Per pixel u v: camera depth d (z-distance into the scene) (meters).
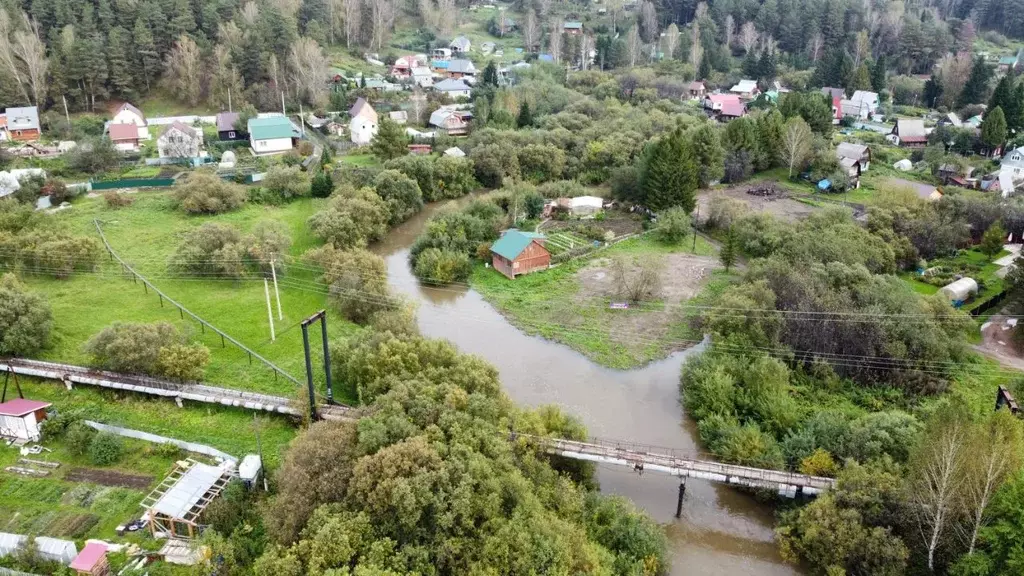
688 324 66.75
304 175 97.12
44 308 55.38
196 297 66.62
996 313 66.06
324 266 71.25
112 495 39.41
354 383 50.06
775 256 68.19
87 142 103.19
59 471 41.56
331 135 124.00
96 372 50.25
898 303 58.53
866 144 128.25
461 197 104.31
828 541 37.81
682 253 84.38
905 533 37.66
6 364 51.03
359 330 57.91
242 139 117.88
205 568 33.34
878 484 38.81
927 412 49.69
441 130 125.56
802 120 112.38
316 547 31.11
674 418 52.84
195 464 40.66
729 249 77.12
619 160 110.69
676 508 44.28
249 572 34.47
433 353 49.88
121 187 93.50
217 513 36.50
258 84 131.88
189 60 126.38
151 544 35.97
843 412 51.38
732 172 110.75
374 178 94.31
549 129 122.44
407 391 42.84
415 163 100.00
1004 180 101.38
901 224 81.00
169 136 106.12
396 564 31.55
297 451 37.03
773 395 49.75
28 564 33.88
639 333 65.38
